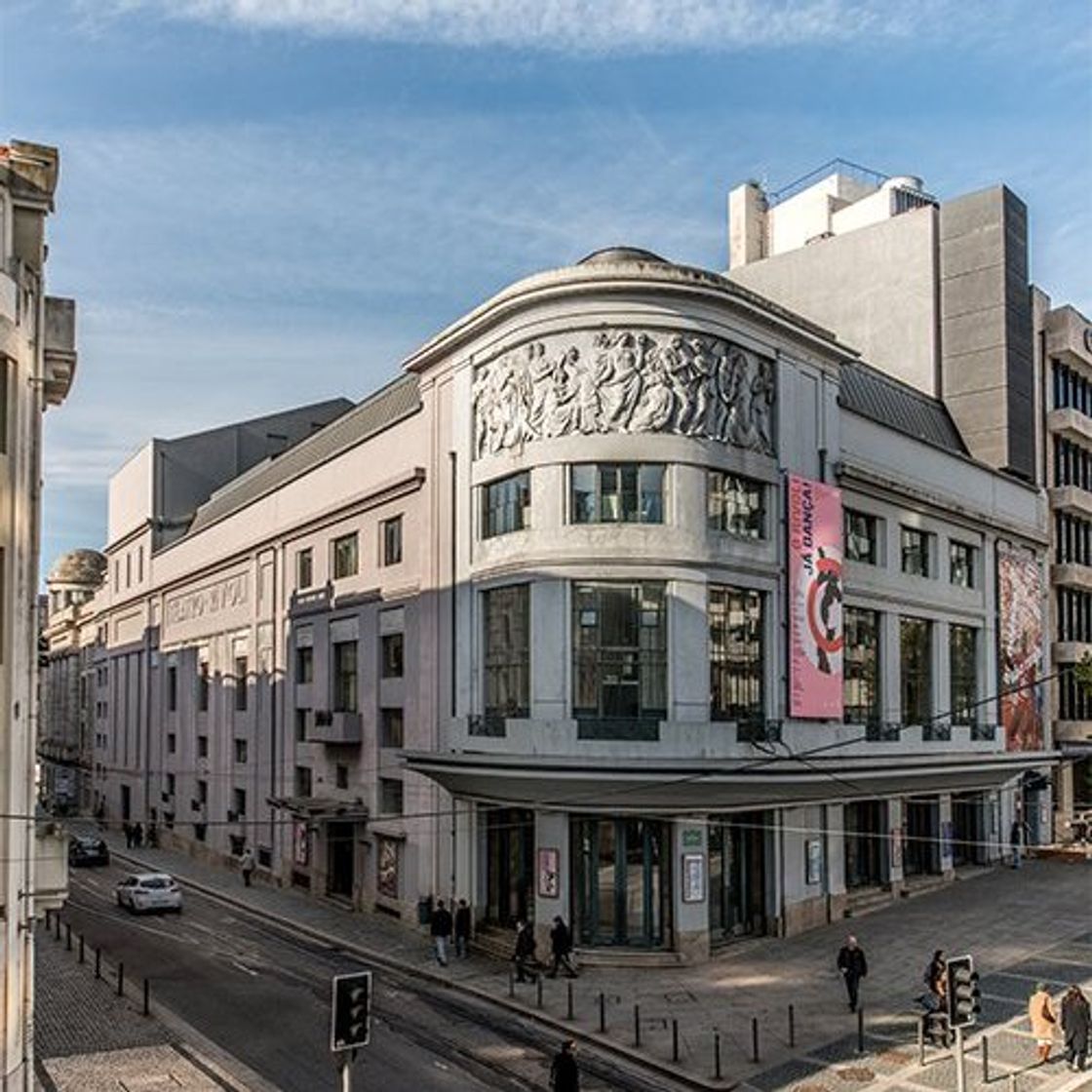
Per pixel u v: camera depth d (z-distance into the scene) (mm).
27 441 16438
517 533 29438
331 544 40688
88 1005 24031
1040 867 41188
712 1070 19641
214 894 41156
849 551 34594
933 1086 18609
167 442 64625
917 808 38062
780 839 30125
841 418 34094
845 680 33844
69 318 18922
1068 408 49469
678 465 28312
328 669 40188
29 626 16703
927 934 29922
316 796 40906
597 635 28016
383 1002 24594
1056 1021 21984
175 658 59062
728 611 29312
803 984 25172
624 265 28453
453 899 31406
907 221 47312
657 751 27188
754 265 52250
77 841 50688
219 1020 22922
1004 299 44625
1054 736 47594
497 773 28016
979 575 41500
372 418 40875
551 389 28875
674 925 27188
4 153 16750
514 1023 23016
